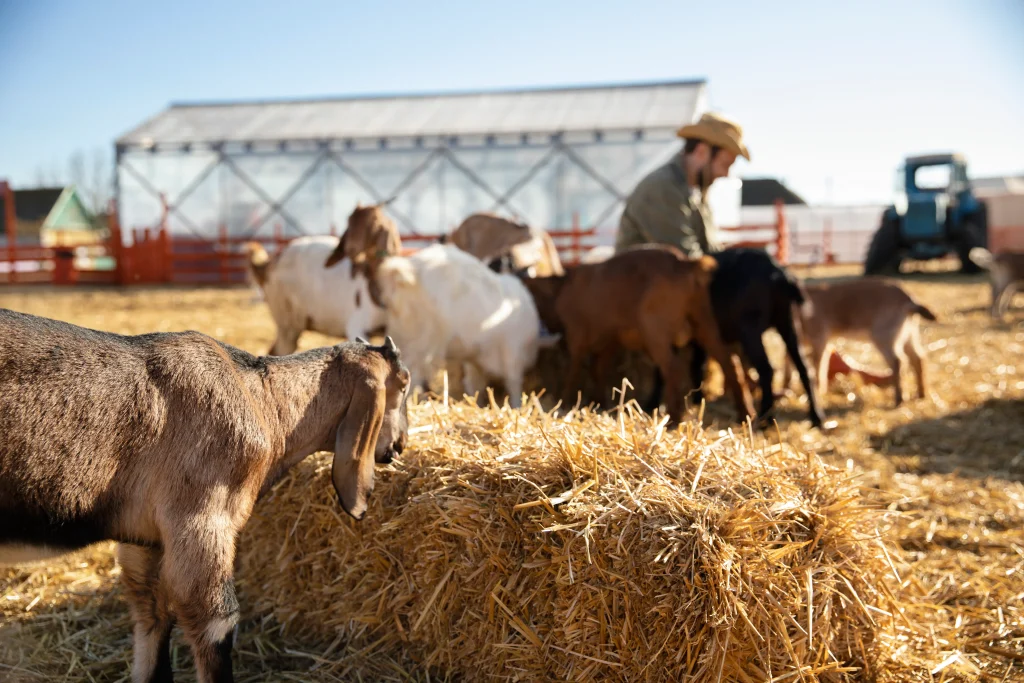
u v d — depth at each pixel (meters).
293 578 3.88
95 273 22.67
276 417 3.19
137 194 26.23
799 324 7.98
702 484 3.28
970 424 6.89
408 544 3.52
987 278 21.28
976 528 4.67
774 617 3.00
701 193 7.99
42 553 2.77
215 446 2.94
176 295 18.14
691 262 6.44
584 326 6.89
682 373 6.63
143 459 2.86
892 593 3.42
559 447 3.38
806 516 3.21
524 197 24.72
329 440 3.39
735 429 6.57
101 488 2.80
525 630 3.17
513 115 26.00
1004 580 4.02
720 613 2.94
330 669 3.46
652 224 7.71
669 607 2.97
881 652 3.23
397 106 27.81
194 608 2.88
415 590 3.51
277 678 3.40
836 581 3.17
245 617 3.95
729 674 2.98
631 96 26.81
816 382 7.99
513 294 6.77
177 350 3.00
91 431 2.76
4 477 2.62
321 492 3.75
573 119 24.95
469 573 3.32
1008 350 10.33
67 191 51.59
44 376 2.72
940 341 11.05
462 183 24.97
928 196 22.25
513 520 3.27
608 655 3.05
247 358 3.24
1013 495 5.16
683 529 3.02
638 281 6.56
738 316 6.74
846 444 6.26
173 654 3.55
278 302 8.16
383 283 6.22
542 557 3.18
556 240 24.34
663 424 3.63
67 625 3.72
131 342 2.98
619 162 24.19
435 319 6.29
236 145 25.67
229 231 26.02
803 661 3.04
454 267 6.34
